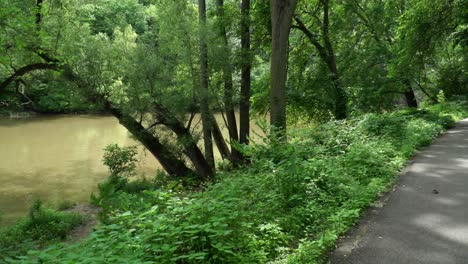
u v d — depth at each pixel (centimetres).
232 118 2070
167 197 552
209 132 1878
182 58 1859
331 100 2392
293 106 2522
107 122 4897
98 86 1855
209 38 1859
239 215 532
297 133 1118
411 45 2094
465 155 999
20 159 2797
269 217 594
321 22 2444
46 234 1243
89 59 1820
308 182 727
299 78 2533
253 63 2097
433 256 443
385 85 2706
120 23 3659
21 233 1244
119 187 1698
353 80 2720
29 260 391
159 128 1894
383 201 652
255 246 483
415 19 2041
